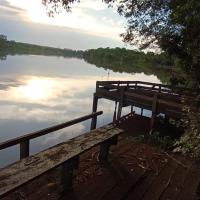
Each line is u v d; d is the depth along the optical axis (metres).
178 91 12.66
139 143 7.18
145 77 44.88
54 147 4.23
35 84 27.94
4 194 2.80
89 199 4.07
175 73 17.92
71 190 4.25
